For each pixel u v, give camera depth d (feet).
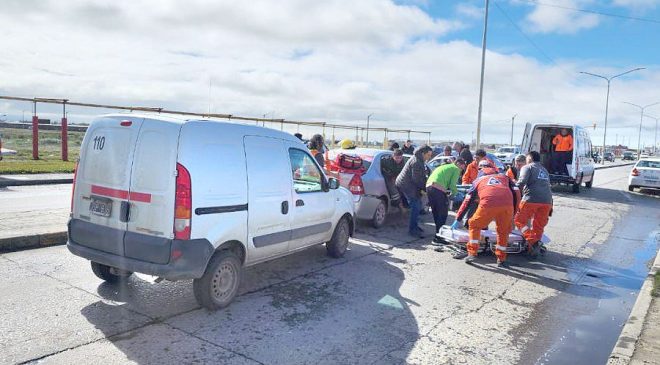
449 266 24.06
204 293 15.96
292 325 15.61
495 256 26.73
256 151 17.85
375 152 33.88
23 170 54.90
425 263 24.36
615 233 36.47
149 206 15.19
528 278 22.88
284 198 19.11
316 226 21.56
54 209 32.89
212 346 13.80
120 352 13.11
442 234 27.78
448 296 19.44
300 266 22.53
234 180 16.58
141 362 12.63
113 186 15.87
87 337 13.85
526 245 27.04
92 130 16.67
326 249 25.00
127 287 18.10
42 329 14.17
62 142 71.00
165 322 15.26
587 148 73.82
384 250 26.63
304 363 13.12
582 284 22.43
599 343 15.69
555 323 17.30
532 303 19.31
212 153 15.88
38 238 23.34
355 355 13.75
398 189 31.24
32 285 17.79
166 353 13.23
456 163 30.04
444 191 28.94
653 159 74.02
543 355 14.60
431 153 30.68
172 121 15.35
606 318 18.10
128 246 15.42
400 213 39.29
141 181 15.35
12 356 12.50
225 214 16.19
